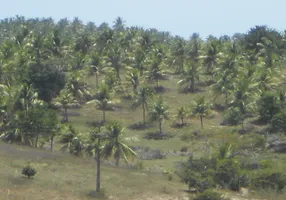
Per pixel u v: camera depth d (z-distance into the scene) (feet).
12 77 475.31
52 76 481.87
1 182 201.77
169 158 349.61
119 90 531.50
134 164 307.58
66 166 243.81
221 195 212.02
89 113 482.28
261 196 226.58
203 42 646.74
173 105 502.79
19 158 248.52
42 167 235.20
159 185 226.79
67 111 482.69
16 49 530.68
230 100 485.56
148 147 387.14
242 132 409.08
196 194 211.41
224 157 272.92
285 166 275.39
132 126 456.86
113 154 285.02
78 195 197.88
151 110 452.76
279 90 458.91
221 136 391.86
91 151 283.18
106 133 278.87
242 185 243.19
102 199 198.70
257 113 447.42
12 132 338.75
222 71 520.42
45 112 353.92
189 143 400.47
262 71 506.07
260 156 331.36
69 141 322.14
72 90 490.90
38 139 345.92
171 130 443.73
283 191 238.68
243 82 461.37
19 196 185.37
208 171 245.65
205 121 461.78
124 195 206.39
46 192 196.03
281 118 387.55
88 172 235.81
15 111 355.36
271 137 378.73
